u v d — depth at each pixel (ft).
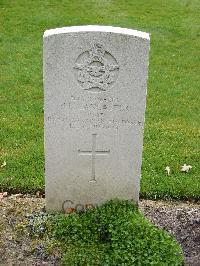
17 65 10.92
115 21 13.57
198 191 7.22
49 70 5.91
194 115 9.27
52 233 6.38
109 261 5.90
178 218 6.74
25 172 7.47
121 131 6.29
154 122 8.95
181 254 6.03
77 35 5.73
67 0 15.06
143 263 5.81
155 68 11.10
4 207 6.84
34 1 14.83
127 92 6.05
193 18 14.23
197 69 11.18
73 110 6.14
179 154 8.00
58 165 6.48
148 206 6.98
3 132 8.42
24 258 6.07
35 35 12.52
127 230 6.15
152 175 7.48
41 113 9.10
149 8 14.84
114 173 6.56
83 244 6.18
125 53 5.83
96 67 5.91
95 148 6.40
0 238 6.31
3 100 9.49
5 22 13.21
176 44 12.44
